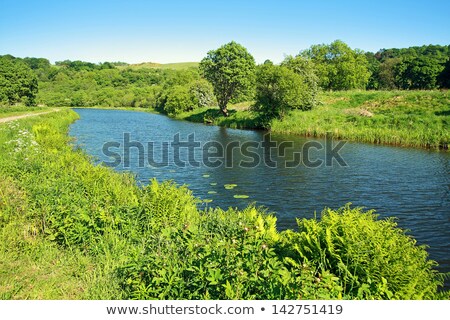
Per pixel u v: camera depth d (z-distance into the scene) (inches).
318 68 2566.4
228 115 2064.5
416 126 1182.9
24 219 326.6
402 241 228.2
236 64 2030.0
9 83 3134.8
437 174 710.5
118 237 294.8
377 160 857.5
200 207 514.6
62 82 5388.8
